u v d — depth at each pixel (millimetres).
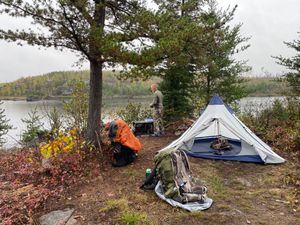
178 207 5027
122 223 4582
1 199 5512
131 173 6578
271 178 6449
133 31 6898
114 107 14297
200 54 8148
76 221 4680
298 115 11984
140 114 13508
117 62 6734
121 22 7281
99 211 4949
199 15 10070
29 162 7543
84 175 6520
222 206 5102
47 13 6312
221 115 8039
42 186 6012
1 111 12625
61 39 6883
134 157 7398
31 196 5520
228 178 6539
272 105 13961
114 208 5012
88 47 7066
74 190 5816
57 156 6949
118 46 6285
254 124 12031
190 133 8094
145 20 6559
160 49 6352
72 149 7305
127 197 5438
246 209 5035
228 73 12992
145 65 6594
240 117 13188
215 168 7148
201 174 6695
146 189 5727
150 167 7000
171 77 11820
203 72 12469
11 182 6523
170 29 6945
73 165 6793
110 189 5812
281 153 8508
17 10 6320
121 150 7082
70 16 6367
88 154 7516
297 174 6570
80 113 9477
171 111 11945
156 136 10570
